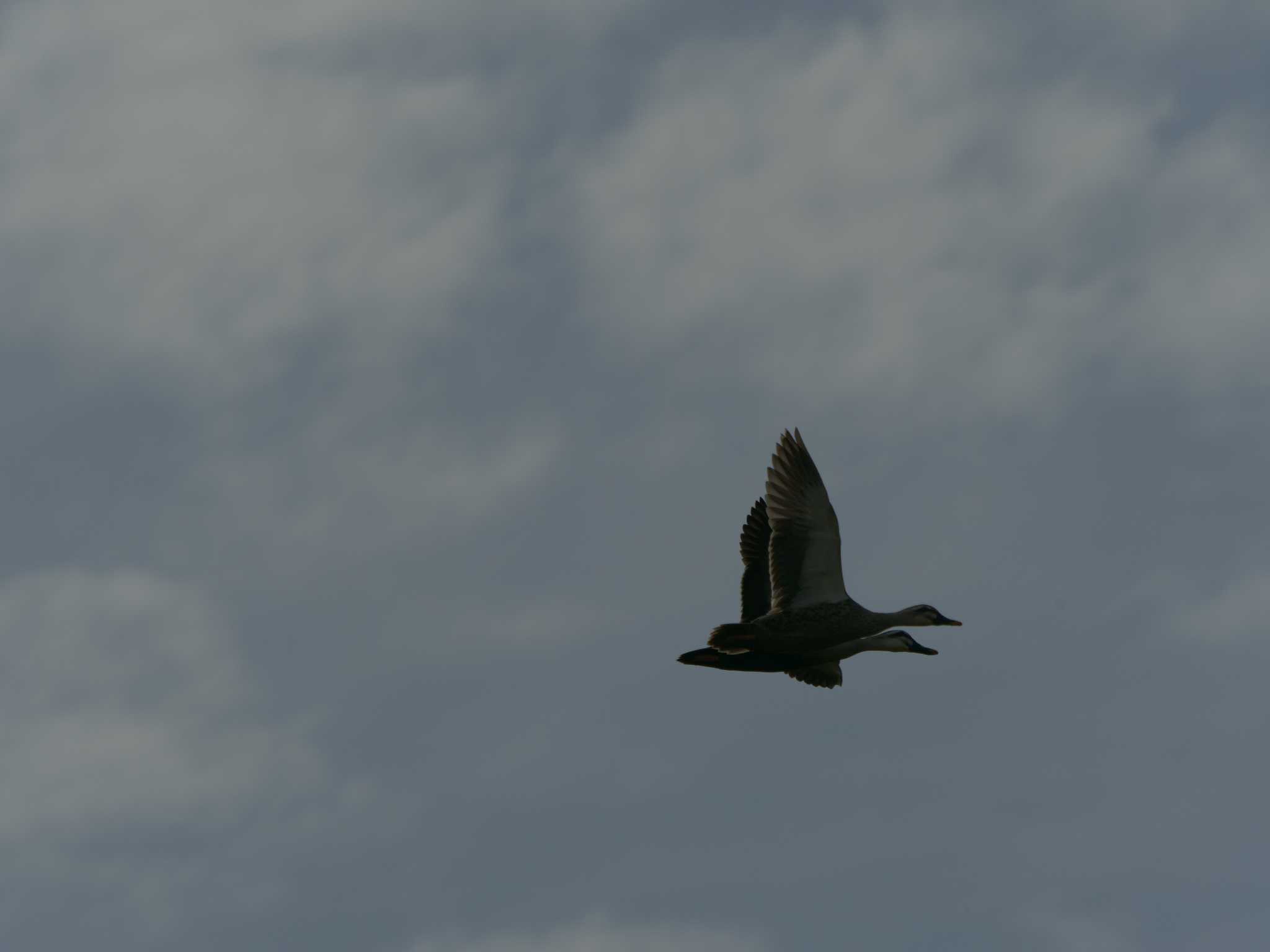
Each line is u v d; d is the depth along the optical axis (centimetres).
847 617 2925
